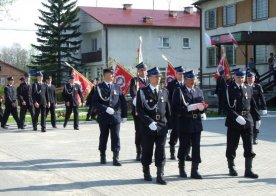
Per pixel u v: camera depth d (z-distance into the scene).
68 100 19.39
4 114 20.14
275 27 32.34
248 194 8.30
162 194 8.37
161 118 9.25
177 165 11.01
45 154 12.88
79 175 10.09
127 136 16.73
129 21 52.09
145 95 9.24
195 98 9.58
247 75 11.40
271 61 30.88
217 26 38.84
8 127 20.56
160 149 9.20
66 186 9.11
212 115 24.70
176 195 8.29
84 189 8.83
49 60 54.62
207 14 40.34
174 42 53.59
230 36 28.41
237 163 11.18
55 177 9.92
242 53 35.47
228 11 37.62
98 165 11.18
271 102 29.97
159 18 54.50
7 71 66.12
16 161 11.86
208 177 9.71
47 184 9.30
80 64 55.97
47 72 53.97
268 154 12.43
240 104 9.55
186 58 54.19
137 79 11.46
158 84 9.39
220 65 21.12
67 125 21.03
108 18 52.25
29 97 19.66
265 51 33.44
